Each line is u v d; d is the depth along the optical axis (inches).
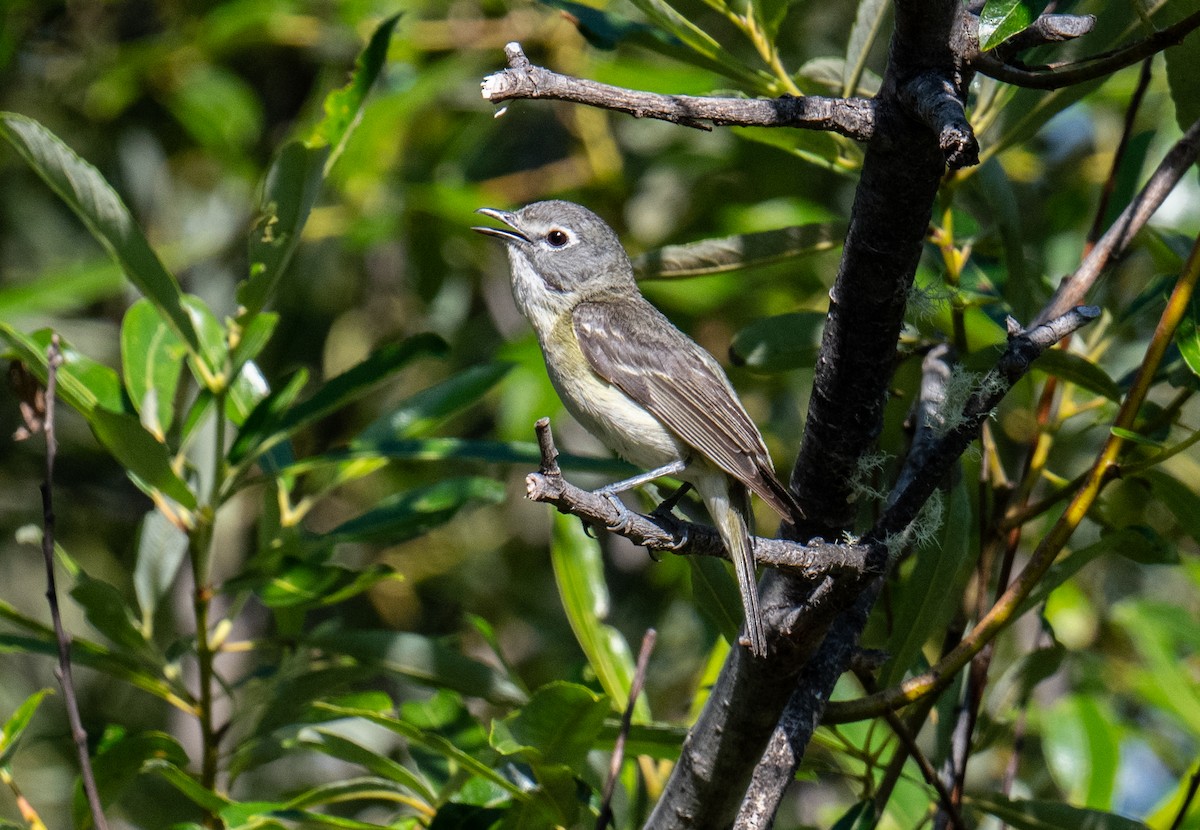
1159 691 458.0
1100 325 404.5
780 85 365.4
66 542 685.3
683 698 577.6
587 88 236.4
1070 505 300.7
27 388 329.4
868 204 252.7
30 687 670.5
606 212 657.6
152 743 345.7
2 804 633.0
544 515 703.7
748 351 389.4
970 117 372.5
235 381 403.5
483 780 344.8
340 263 706.2
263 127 735.1
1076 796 401.1
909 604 323.3
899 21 239.8
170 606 378.0
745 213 599.5
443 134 650.8
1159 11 343.6
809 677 292.8
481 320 701.9
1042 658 371.2
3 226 716.0
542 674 639.1
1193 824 393.7
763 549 258.1
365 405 695.1
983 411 256.2
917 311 299.1
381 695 372.2
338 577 343.9
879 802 332.8
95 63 676.7
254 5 628.4
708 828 313.4
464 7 668.1
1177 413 369.1
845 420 276.4
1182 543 584.4
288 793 389.1
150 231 700.0
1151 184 343.0
